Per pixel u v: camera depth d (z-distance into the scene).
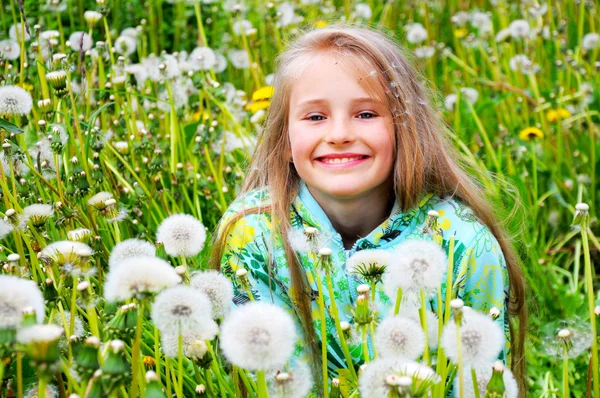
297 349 2.30
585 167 3.97
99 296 2.22
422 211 2.44
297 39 2.60
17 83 3.37
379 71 2.32
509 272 2.53
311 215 2.44
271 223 2.46
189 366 2.29
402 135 2.37
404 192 2.38
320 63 2.31
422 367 1.48
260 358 1.44
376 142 2.27
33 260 2.14
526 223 3.32
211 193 3.37
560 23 5.12
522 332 2.53
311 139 2.29
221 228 2.52
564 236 3.67
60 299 1.73
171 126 3.29
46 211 2.19
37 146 2.70
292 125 2.36
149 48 5.39
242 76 5.22
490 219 2.55
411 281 1.64
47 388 1.57
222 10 5.64
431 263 1.65
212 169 3.26
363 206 2.43
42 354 1.36
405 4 6.14
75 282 1.75
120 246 1.86
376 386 1.49
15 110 2.33
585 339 2.15
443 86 5.06
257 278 2.43
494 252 2.35
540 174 3.82
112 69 3.63
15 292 1.40
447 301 1.75
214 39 5.39
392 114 2.34
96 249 2.34
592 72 4.71
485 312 2.34
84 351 1.45
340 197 2.39
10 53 3.38
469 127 4.18
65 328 1.78
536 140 4.03
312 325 2.32
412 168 2.37
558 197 3.61
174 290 1.52
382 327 1.61
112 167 3.03
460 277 2.30
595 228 3.63
